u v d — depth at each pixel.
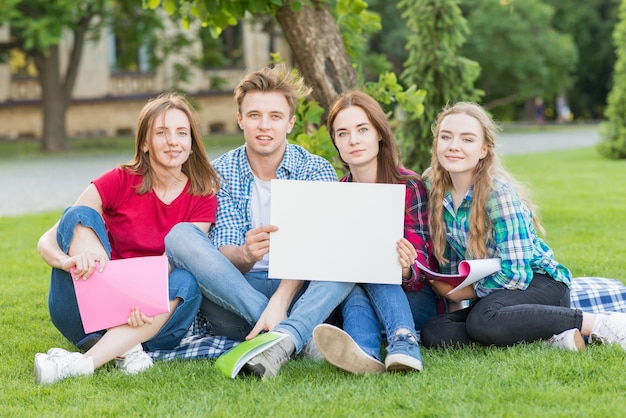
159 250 3.63
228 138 25.62
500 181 3.48
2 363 3.53
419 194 3.64
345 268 3.33
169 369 3.29
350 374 3.15
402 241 3.30
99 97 26.19
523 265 3.43
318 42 5.77
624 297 3.85
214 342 3.56
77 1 17.70
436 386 2.93
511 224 3.43
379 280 3.32
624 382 2.88
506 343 3.38
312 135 5.26
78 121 26.12
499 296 3.42
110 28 22.06
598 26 37.31
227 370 3.12
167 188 3.64
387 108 6.17
